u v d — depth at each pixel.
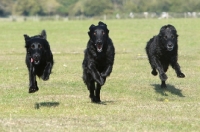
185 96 16.28
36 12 143.88
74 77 20.20
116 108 13.67
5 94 16.34
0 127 11.17
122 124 11.65
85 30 58.06
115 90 17.19
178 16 96.12
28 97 15.77
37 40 13.52
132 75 20.77
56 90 17.06
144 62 25.69
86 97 15.78
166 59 16.17
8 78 20.09
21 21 92.38
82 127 11.31
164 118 12.43
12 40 44.03
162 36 15.86
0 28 65.06
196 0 125.44
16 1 152.38
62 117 12.49
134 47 35.59
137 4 132.25
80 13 137.50
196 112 13.20
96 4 132.75
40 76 14.04
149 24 68.62
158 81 19.22
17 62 26.23
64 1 146.12
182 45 36.44
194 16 95.88
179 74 15.88
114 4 137.75
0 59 27.92
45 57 13.64
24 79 19.83
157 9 129.25
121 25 67.81
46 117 12.48
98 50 13.69
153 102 14.80
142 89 17.47
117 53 31.03
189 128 11.38
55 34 51.50
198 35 46.72
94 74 14.04
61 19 97.19
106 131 10.99
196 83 18.77
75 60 27.16
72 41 42.03
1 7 145.50
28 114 12.93
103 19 93.62
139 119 12.27
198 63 25.34
